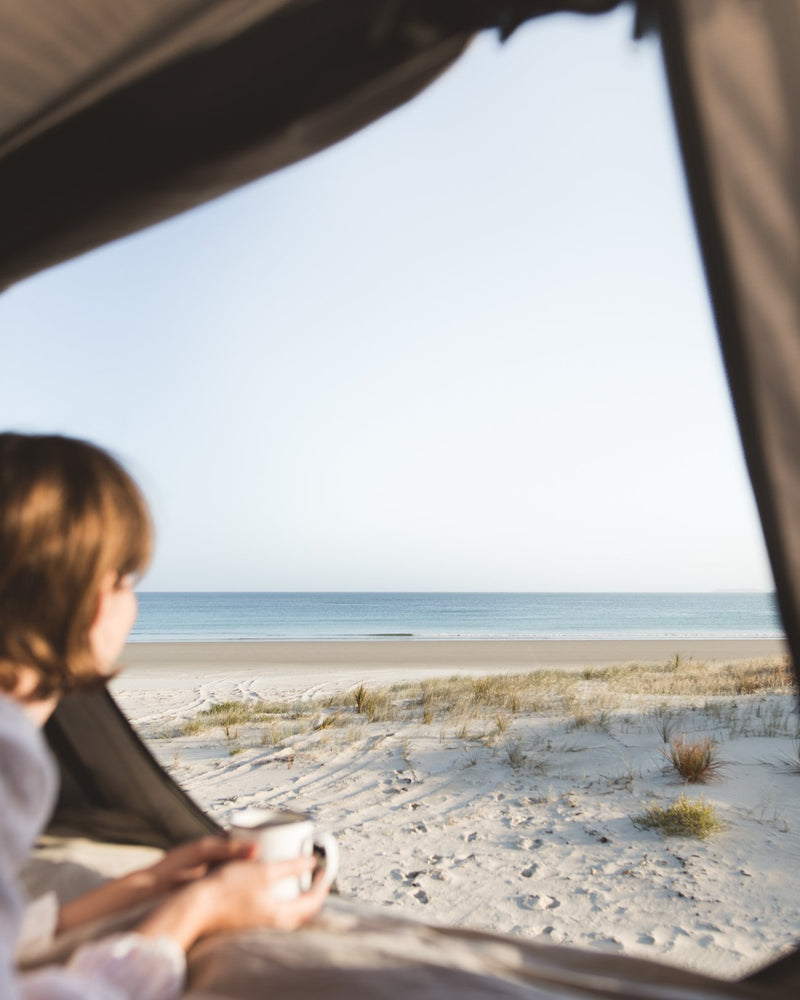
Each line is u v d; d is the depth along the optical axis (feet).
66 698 8.05
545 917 12.57
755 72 3.57
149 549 3.22
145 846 7.14
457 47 4.82
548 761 24.75
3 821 2.35
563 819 18.40
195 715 41.86
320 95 5.05
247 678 71.82
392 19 4.66
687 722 30.78
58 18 4.79
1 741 2.40
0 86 5.36
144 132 5.53
